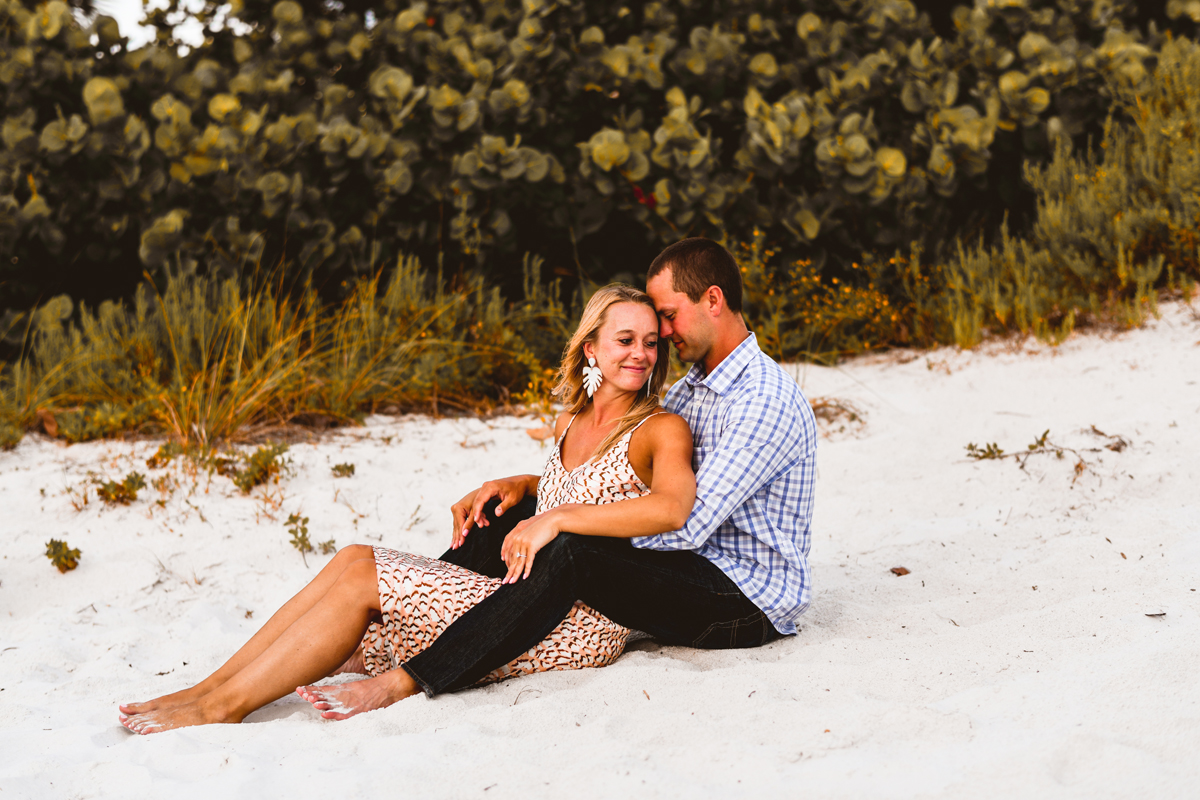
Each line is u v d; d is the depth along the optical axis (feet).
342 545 13.78
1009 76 21.77
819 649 9.27
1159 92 21.76
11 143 19.40
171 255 20.35
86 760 7.79
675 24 22.89
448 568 9.12
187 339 18.69
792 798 6.44
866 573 11.97
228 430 16.94
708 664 9.23
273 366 18.25
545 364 20.71
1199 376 16.74
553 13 22.13
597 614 9.04
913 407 18.31
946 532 12.92
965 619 10.09
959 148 21.68
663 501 8.68
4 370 19.63
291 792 6.99
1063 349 19.22
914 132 22.27
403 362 19.80
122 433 17.33
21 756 8.01
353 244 21.21
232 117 20.59
